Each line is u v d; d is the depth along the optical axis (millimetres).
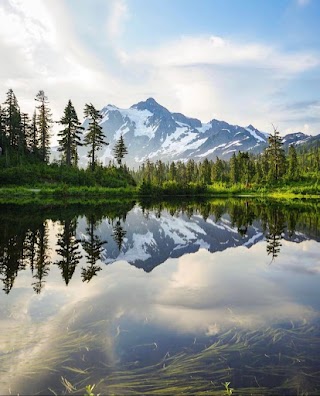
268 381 4402
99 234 17891
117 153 80562
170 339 5512
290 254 12773
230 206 40844
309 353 5090
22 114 75625
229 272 10109
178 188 72375
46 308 6895
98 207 36656
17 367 4691
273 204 43969
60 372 4578
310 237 16531
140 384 4324
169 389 4223
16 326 5973
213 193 75188
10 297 7605
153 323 6156
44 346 5258
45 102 74125
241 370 4641
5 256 12250
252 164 101000
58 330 5828
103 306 7027
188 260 11906
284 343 5402
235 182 94875
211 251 13516
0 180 52625
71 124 64125
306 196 60844
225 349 5191
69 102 63719
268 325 6102
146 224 22578
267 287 8516
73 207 35312
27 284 8695
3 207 31703
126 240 16172
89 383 4344
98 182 63812
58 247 14102
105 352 5086
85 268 10578
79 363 4785
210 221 24219
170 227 20922
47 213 27734
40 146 76812
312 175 77875
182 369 4645
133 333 5738
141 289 8281
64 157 73562
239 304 7219
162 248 14156
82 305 7082
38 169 59375
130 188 66062
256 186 78500
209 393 4148
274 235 17266
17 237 16188
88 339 5480
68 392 4172
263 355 5027
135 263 11352
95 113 66750
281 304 7254
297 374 4551
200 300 7465
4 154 66188
